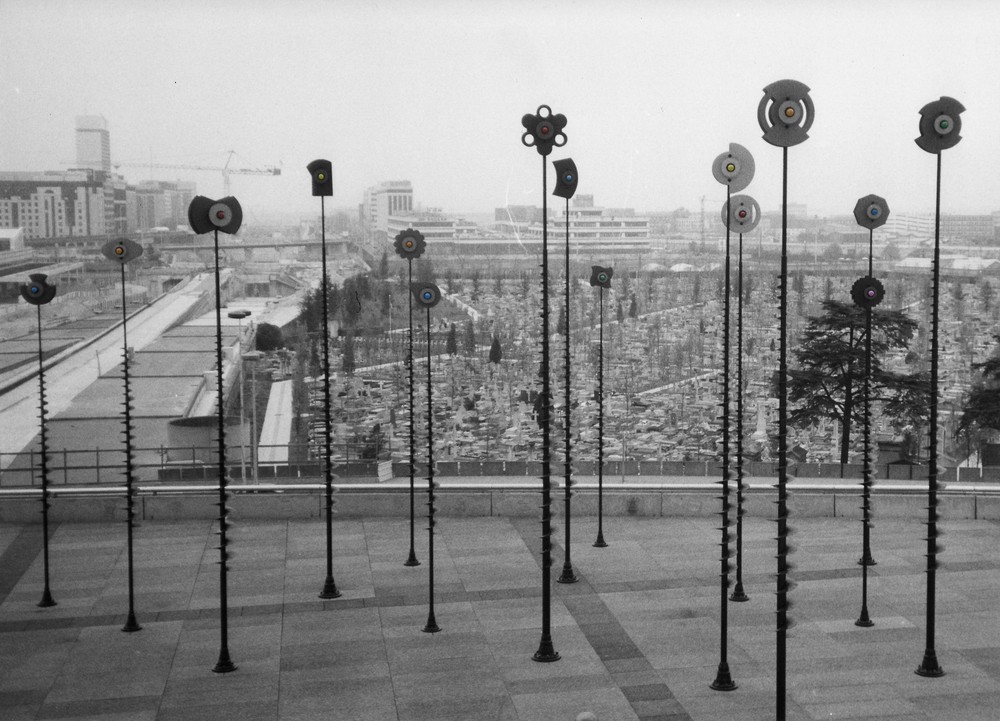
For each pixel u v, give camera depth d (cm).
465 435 9594
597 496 4953
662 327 16288
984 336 14300
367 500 4934
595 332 15900
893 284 18288
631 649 3391
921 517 4834
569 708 2977
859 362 7256
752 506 4906
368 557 4356
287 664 3316
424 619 3678
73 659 3375
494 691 3097
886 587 3928
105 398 9544
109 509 4894
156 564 4291
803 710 2922
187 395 9725
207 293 18725
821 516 4912
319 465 5803
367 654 3384
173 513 4916
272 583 4056
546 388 3244
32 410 8981
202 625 3647
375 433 8788
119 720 2950
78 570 4228
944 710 2912
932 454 3119
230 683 3181
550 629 3466
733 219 3325
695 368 13412
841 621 3594
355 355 13262
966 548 4406
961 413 8731
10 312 16225
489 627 3594
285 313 17288
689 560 4278
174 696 3098
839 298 17025
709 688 3081
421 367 13412
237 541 4591
